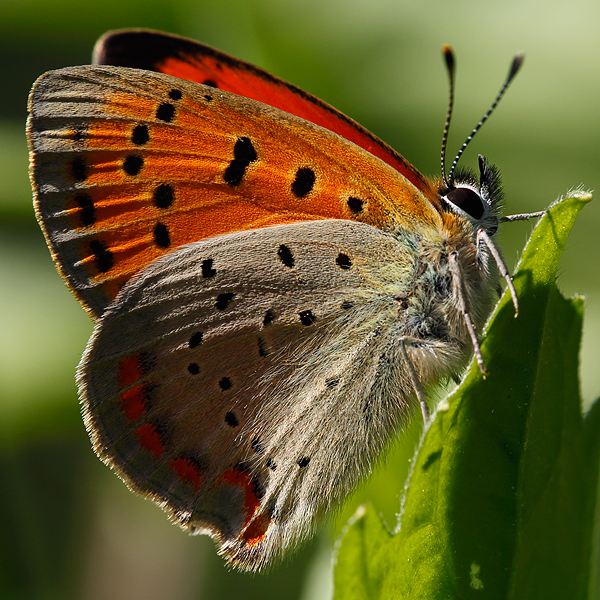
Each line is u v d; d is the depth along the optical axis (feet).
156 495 0.65
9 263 0.69
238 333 0.65
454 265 0.65
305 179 0.65
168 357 0.65
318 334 0.66
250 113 0.65
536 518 0.63
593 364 0.68
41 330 0.69
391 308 0.66
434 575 0.63
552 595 0.63
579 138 0.69
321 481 0.66
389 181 0.65
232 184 0.65
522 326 0.63
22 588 0.69
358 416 0.66
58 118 0.65
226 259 0.65
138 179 0.65
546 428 0.63
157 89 0.65
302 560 0.68
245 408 0.66
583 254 0.69
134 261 0.65
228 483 0.66
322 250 0.66
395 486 0.66
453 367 0.66
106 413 0.65
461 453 0.63
